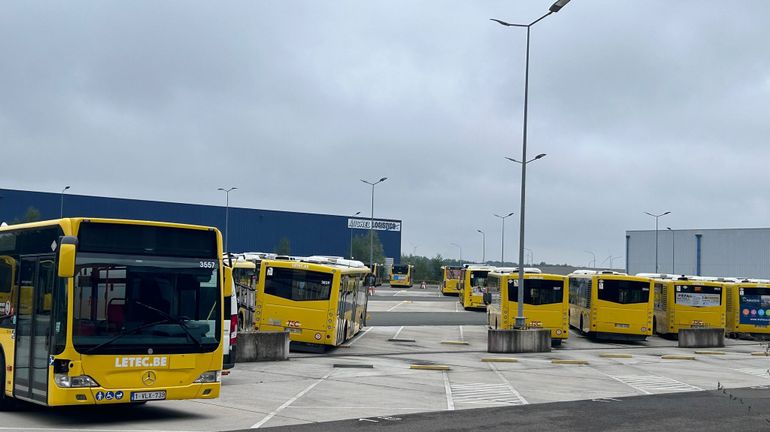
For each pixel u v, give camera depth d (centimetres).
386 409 1775
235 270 3512
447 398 1994
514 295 3841
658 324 4628
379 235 13350
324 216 12281
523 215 3694
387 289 10994
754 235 9325
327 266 3112
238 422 1543
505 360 3061
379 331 4291
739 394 2214
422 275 15450
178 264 1487
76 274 1399
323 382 2250
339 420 1598
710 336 4012
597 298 4056
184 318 1479
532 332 3447
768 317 4544
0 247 1673
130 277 1443
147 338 1438
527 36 3784
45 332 1434
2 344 1595
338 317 3170
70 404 1380
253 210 11481
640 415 1762
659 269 10025
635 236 10250
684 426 1616
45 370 1420
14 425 1468
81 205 9431
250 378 2294
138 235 1464
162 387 1445
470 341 3900
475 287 6519
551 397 2067
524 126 3775
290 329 3089
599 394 2158
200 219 10844
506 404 1908
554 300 3812
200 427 1475
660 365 3086
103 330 1409
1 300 1631
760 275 9256
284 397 1925
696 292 4419
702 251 9681
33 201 9062
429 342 3784
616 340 4297
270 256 3931
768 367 3086
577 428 1568
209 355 1493
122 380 1414
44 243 1484
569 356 3341
